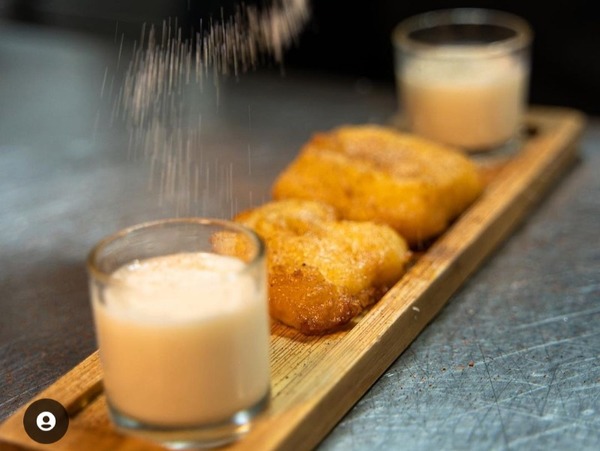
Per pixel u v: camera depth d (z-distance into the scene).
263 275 0.39
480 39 0.69
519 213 0.59
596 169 0.66
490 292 0.52
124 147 0.71
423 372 0.45
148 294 0.37
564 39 0.88
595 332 0.48
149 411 0.38
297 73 0.86
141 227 0.40
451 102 0.64
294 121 0.75
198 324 0.37
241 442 0.38
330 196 0.54
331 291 0.45
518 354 0.46
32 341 0.48
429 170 0.55
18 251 0.57
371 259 0.48
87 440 0.39
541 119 0.69
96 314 0.38
